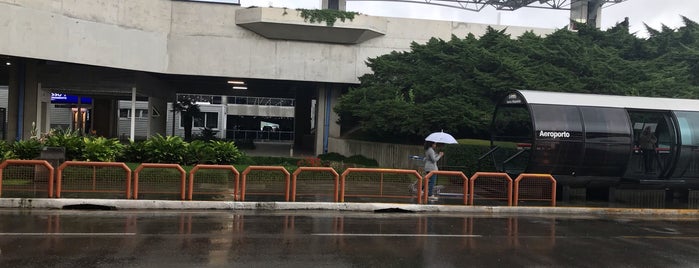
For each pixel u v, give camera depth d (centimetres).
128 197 1244
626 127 1486
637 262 788
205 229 962
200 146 1831
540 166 1462
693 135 1515
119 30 2470
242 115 6006
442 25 2880
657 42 2527
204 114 5841
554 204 1391
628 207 1402
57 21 2253
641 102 1541
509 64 2017
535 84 1969
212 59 2708
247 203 1249
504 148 1778
